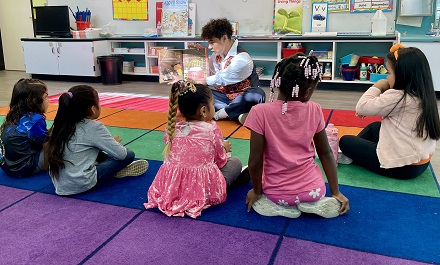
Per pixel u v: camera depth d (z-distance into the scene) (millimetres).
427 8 4168
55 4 6035
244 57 2908
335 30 4648
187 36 5164
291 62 1429
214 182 1643
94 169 1803
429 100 1773
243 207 1657
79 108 1733
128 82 5461
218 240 1416
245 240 1415
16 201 1746
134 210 1646
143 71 5457
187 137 1610
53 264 1292
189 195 1620
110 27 5734
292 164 1492
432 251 1334
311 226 1504
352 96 4172
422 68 1762
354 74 4496
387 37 4113
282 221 1544
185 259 1307
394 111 1833
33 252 1357
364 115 1906
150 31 5418
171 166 1635
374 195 1751
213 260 1301
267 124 1471
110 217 1590
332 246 1372
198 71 2990
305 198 1509
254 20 4941
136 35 5633
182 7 5234
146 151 2379
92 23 5832
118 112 3404
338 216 1572
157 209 1652
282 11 4762
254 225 1517
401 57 1772
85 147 1766
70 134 1736
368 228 1482
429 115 1773
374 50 4590
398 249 1349
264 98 2945
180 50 3100
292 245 1382
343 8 4543
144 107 3619
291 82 1413
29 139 1960
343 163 2133
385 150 1884
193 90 1583
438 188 1819
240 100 2906
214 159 1691
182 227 1507
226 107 2957
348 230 1472
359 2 4465
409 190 1801
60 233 1477
